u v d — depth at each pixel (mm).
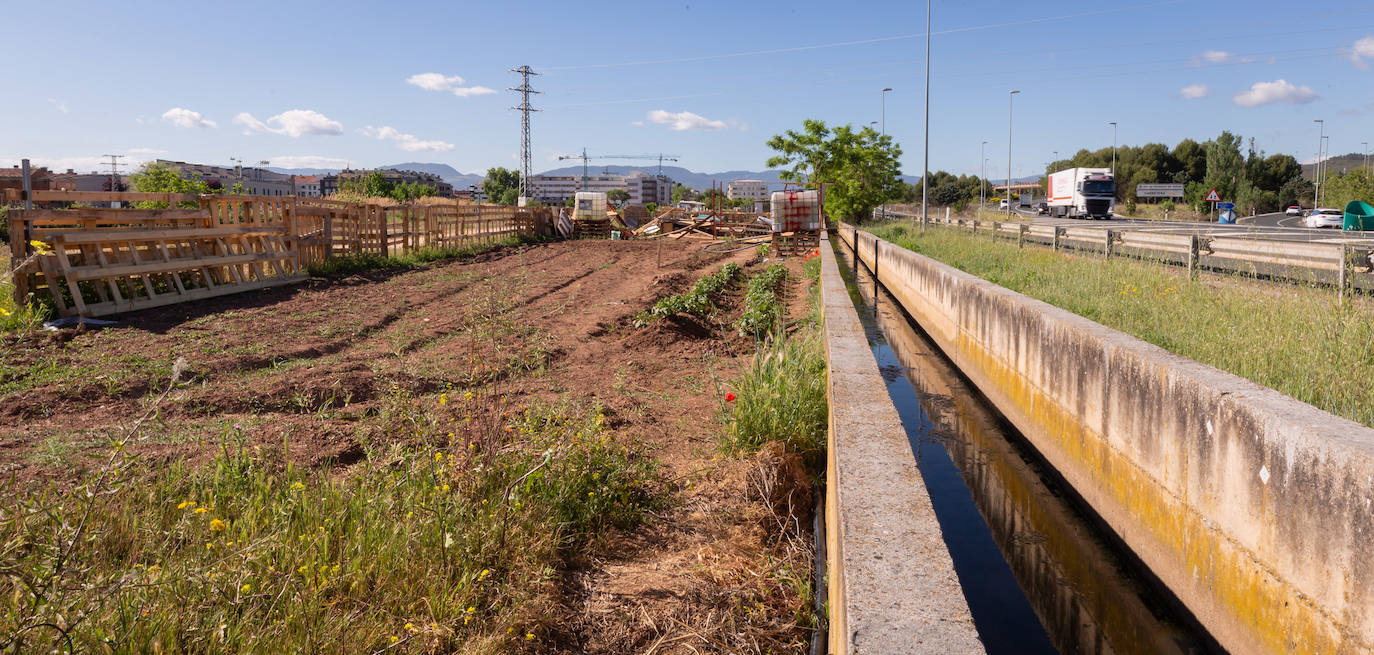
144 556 3736
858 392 5684
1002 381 9664
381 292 15820
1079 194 54688
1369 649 3422
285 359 9164
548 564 4371
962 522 6527
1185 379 5180
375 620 3488
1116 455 6258
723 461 6312
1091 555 6074
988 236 27625
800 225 28656
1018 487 7375
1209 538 4824
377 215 21906
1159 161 91062
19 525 3523
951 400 10562
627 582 4422
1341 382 5727
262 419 6602
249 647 3049
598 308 14406
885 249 22234
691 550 4938
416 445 5520
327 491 4582
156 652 2965
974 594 5355
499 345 8250
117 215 12508
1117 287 11656
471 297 15375
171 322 11430
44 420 6496
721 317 14055
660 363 10000
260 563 3555
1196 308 9242
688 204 81062
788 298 16656
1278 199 74000
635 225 53469
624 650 3812
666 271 22188
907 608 2516
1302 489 3932
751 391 7145
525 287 17375
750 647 3941
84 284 12133
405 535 4059
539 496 4852
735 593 4441
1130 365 6031
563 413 6266
